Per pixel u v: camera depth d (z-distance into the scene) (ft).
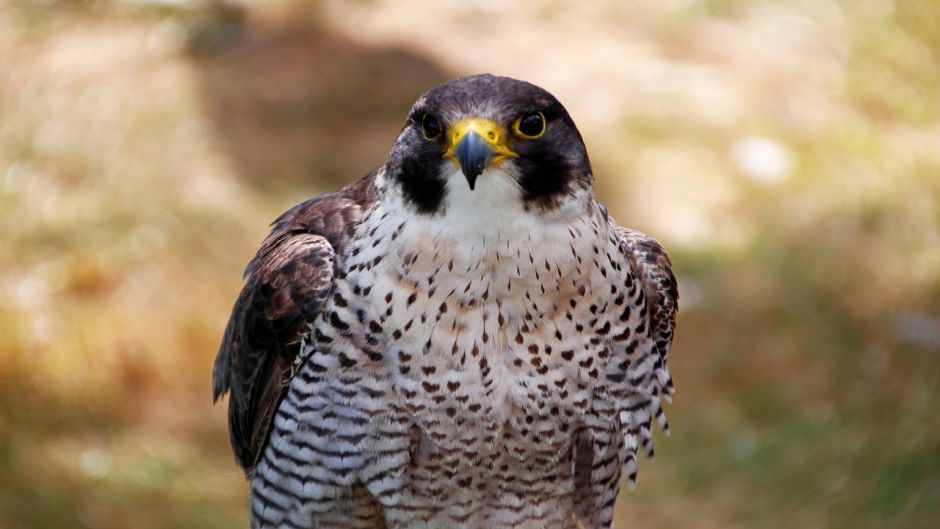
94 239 43.98
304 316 23.40
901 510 36.96
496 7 56.44
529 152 21.95
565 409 23.09
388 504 23.72
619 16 56.59
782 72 54.54
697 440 40.45
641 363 23.75
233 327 26.12
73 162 47.80
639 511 38.01
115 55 53.21
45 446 37.83
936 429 38.99
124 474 37.37
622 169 48.49
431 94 22.48
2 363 39.45
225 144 48.67
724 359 42.73
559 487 24.04
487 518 24.07
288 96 50.98
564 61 53.47
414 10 55.72
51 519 35.63
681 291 44.55
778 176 49.08
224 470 38.27
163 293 42.11
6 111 50.44
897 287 44.93
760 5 58.13
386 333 22.44
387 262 22.36
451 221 22.03
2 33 54.90
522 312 22.36
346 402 22.97
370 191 23.85
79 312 41.11
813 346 43.01
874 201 48.14
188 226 44.73
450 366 22.43
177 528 35.99
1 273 42.39
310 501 23.93
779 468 39.19
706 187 48.34
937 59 56.08
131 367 40.27
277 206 46.21
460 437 22.97
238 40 53.93
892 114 53.47
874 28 57.16
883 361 42.19
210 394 40.40
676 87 52.42
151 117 49.67
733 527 37.37
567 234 22.38
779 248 46.32
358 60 52.70
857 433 39.75
